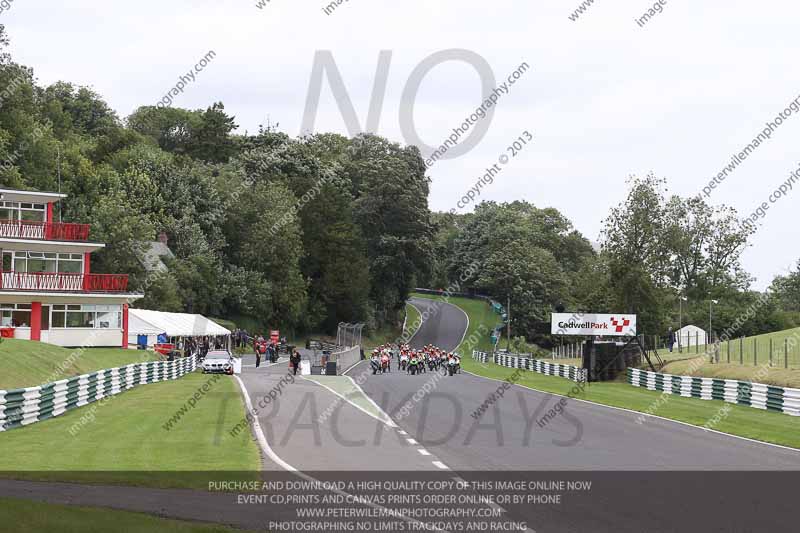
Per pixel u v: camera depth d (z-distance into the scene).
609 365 63.09
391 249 133.75
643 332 73.88
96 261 85.25
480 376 67.00
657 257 80.44
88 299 69.69
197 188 108.31
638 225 78.94
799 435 28.12
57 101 118.69
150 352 68.38
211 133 133.75
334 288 126.06
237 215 113.88
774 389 38.03
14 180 79.88
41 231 67.56
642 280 73.56
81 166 94.94
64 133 115.00
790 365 51.69
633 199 80.62
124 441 23.89
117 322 70.69
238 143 137.88
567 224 175.50
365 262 130.12
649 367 63.69
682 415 35.25
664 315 80.31
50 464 19.25
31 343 48.91
